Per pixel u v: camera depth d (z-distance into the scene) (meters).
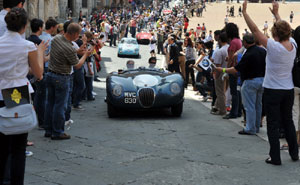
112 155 5.81
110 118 8.88
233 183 4.66
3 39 3.93
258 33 5.32
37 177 4.79
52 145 6.36
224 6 63.03
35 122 4.00
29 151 5.93
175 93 8.71
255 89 7.07
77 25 6.54
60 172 5.00
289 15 57.97
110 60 23.17
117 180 4.72
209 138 6.92
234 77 8.49
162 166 5.28
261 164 5.41
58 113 6.67
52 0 27.95
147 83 8.77
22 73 3.99
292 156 5.56
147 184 4.59
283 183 4.68
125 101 8.56
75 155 5.80
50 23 7.35
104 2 56.66
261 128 7.77
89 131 7.43
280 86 5.33
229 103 9.68
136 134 7.20
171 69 13.23
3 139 4.07
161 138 6.90
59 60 6.54
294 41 5.64
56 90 6.64
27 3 24.44
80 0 45.34
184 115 9.27
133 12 54.97
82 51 6.68
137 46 25.27
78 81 9.70
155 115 9.27
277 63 5.29
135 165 5.32
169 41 13.20
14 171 3.99
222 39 8.80
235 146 6.38
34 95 8.09
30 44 3.98
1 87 3.92
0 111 3.88
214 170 5.13
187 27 45.41
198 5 58.03
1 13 5.64
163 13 54.78
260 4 63.59
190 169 5.16
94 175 4.90
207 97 11.34
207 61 9.36
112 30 30.92
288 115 5.50
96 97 12.04
